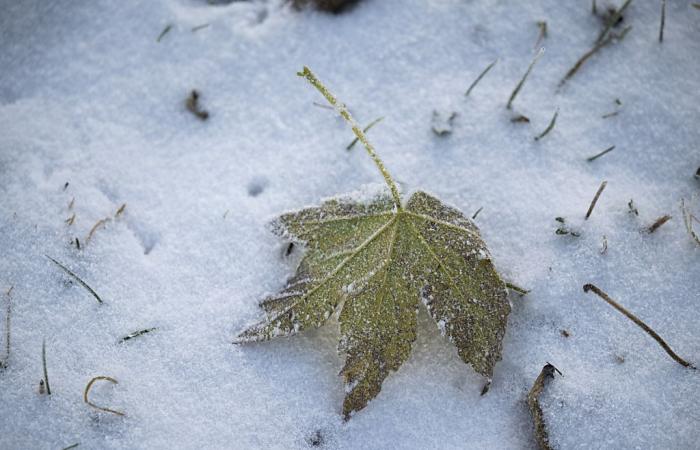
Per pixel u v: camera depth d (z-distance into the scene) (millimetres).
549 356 539
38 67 606
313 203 570
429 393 535
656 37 613
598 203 571
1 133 586
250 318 545
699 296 551
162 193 576
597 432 525
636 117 592
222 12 621
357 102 596
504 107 594
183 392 534
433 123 589
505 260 557
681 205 571
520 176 578
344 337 526
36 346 541
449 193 572
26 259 558
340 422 529
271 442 526
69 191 574
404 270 533
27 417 527
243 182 579
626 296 550
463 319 528
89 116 594
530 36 613
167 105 598
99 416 528
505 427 529
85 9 622
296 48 611
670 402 530
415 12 619
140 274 557
